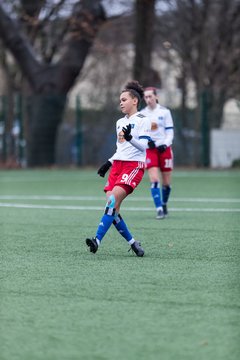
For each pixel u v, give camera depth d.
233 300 19.53
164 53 110.25
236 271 23.53
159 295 20.12
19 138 92.25
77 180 71.19
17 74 122.31
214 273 23.20
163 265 24.64
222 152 87.75
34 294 20.33
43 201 49.62
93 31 91.50
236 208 44.12
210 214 40.72
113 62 108.25
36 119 91.94
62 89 93.69
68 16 93.62
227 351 15.27
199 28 98.19
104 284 21.59
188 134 89.25
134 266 24.45
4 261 25.52
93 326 17.16
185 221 37.28
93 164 92.19
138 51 94.06
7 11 93.06
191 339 16.09
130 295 20.14
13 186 63.56
